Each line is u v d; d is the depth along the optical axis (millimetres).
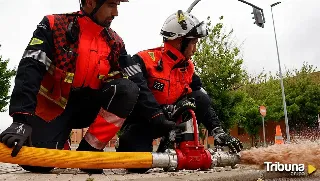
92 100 2834
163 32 3242
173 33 3174
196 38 3225
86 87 2723
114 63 2811
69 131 2844
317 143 2928
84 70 2643
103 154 2447
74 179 2082
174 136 2846
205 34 3238
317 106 29719
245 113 26609
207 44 17172
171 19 3223
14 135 2152
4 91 18547
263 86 30531
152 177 2193
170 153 2758
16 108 2271
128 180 2045
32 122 2570
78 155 2363
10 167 3316
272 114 28578
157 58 3252
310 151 2760
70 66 2596
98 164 2416
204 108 3467
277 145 2887
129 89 2633
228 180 2334
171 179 2102
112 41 2793
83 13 2682
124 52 2959
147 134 3133
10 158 2158
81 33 2654
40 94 2605
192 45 3250
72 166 2350
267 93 30203
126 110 2645
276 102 29875
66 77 2590
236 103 17266
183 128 2850
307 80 31047
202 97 3479
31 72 2402
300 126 29922
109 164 2453
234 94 17297
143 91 2895
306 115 30094
